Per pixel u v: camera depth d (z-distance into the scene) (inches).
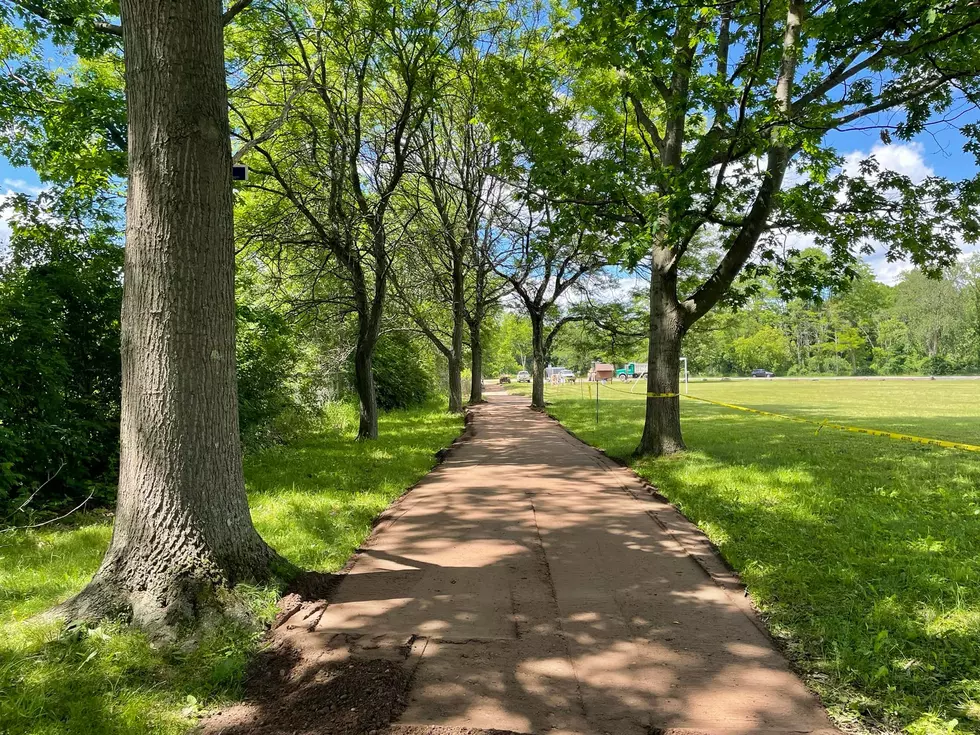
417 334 1042.1
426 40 512.4
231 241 175.9
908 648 141.8
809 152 323.6
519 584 192.5
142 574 155.2
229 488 170.9
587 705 122.3
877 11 261.3
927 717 114.2
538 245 454.0
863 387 1743.4
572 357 1925.4
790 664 138.9
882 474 357.1
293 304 597.3
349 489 334.6
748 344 3070.9
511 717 118.2
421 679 132.6
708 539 241.1
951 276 2955.2
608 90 490.6
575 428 727.7
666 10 326.3
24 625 146.0
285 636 151.5
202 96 165.0
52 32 378.3
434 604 175.8
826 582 184.1
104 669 129.9
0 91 385.7
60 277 339.6
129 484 159.9
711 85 356.5
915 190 399.5
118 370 361.7
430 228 635.5
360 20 497.7
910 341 3164.4
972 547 211.3
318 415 663.8
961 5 254.4
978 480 337.7
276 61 502.9
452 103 693.3
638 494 332.5
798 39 374.3
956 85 346.3
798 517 259.3
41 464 297.7
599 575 200.7
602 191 409.4
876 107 376.2
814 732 112.6
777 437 577.3
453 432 672.4
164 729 112.7
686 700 123.9
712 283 425.4
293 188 548.1
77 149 407.8
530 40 650.8
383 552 228.1
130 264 163.0
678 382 451.8
